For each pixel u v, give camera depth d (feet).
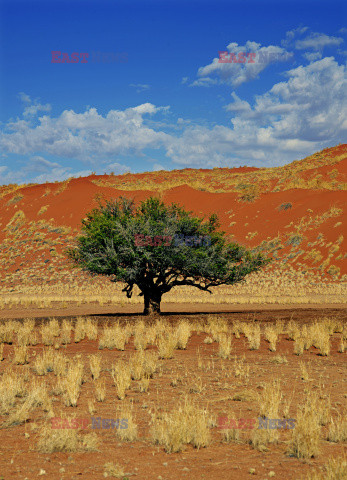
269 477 17.69
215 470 18.53
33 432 23.91
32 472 18.34
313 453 20.16
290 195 234.79
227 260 92.17
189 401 29.86
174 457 20.20
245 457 20.15
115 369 38.65
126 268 86.07
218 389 33.35
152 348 54.54
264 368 41.63
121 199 101.04
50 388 33.99
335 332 68.64
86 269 90.53
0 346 52.60
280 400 28.71
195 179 310.24
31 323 73.61
